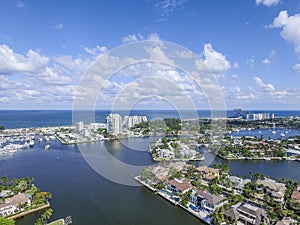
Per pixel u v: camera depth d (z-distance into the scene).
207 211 40.84
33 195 46.88
